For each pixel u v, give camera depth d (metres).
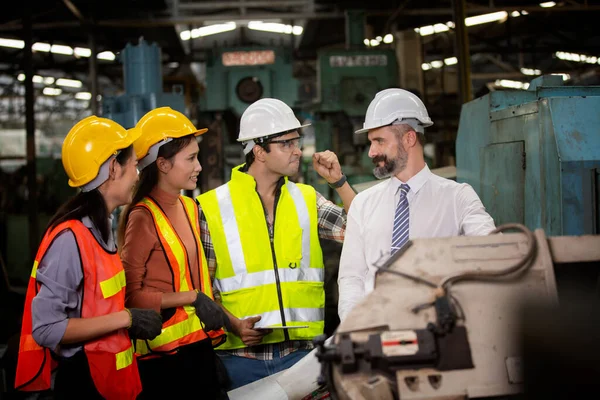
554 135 2.85
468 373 1.59
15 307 5.79
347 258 2.45
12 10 12.94
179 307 2.50
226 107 9.26
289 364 2.71
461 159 4.16
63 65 16.20
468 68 9.16
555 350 1.42
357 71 8.88
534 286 1.69
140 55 7.45
